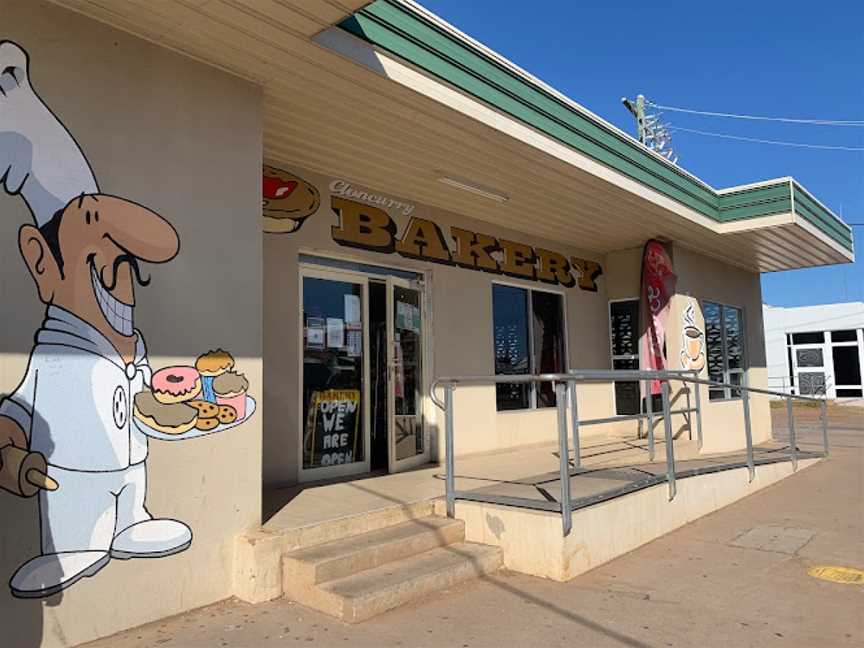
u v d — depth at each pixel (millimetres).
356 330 7223
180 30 4133
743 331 12781
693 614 4199
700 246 10750
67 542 3605
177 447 4121
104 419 3805
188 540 4117
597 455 8430
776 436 15195
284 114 5438
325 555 4410
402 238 7676
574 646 3703
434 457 7797
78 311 3752
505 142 6129
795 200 9406
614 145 7535
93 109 3920
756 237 10133
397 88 5047
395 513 5250
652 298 10117
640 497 5910
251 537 4352
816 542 5961
